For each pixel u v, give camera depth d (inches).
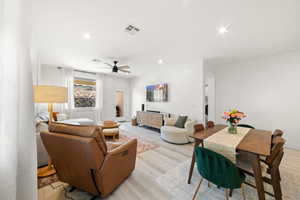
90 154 48.7
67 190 64.9
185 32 90.4
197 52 129.5
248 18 74.0
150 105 234.8
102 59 154.3
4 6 30.7
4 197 29.6
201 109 156.0
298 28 84.0
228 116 80.6
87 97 228.4
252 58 144.3
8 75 30.7
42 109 176.4
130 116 293.0
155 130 198.8
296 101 121.1
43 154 83.1
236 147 55.0
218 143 60.4
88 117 227.8
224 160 47.1
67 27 84.4
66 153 53.9
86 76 225.0
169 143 138.9
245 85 149.5
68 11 68.3
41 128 89.5
